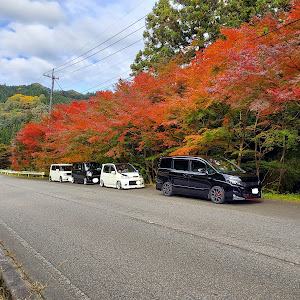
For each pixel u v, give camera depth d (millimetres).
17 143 39781
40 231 6633
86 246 5348
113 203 10430
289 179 16500
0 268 4090
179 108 13266
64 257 4820
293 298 3131
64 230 6633
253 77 8836
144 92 16250
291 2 8703
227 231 6070
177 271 3998
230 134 13562
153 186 16828
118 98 16109
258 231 6016
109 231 6379
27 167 43188
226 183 9602
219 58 11938
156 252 4855
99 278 3895
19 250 5309
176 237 5723
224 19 21609
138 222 7176
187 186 11055
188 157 11398
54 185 19641
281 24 9250
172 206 9414
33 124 29891
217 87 9852
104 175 17141
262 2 19094
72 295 3461
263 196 11516
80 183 20812
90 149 20609
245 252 4703
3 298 3195
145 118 14766
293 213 7945
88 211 8945
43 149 30188
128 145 20578
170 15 24219
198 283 3582
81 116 19328
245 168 17172
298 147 16609
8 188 17953
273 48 8117
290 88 8875
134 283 3668
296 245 5020
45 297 3441
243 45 10453
